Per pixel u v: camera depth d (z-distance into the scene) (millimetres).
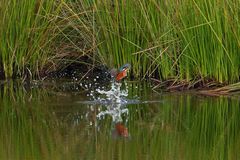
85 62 19234
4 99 16797
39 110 15594
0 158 12250
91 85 18047
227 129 14125
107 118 14820
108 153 12445
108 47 18453
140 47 18078
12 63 18797
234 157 12289
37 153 12516
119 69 17422
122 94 16922
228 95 16828
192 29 17156
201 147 12867
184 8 17156
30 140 13367
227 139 13414
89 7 18266
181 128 14172
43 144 13078
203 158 12195
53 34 18516
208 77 17453
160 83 17719
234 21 16953
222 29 17062
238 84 17000
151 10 17688
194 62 17359
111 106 15883
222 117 14984
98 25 18406
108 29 18344
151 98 16609
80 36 18750
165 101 16281
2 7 18438
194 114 15188
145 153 12484
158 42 17656
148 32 17953
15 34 18594
